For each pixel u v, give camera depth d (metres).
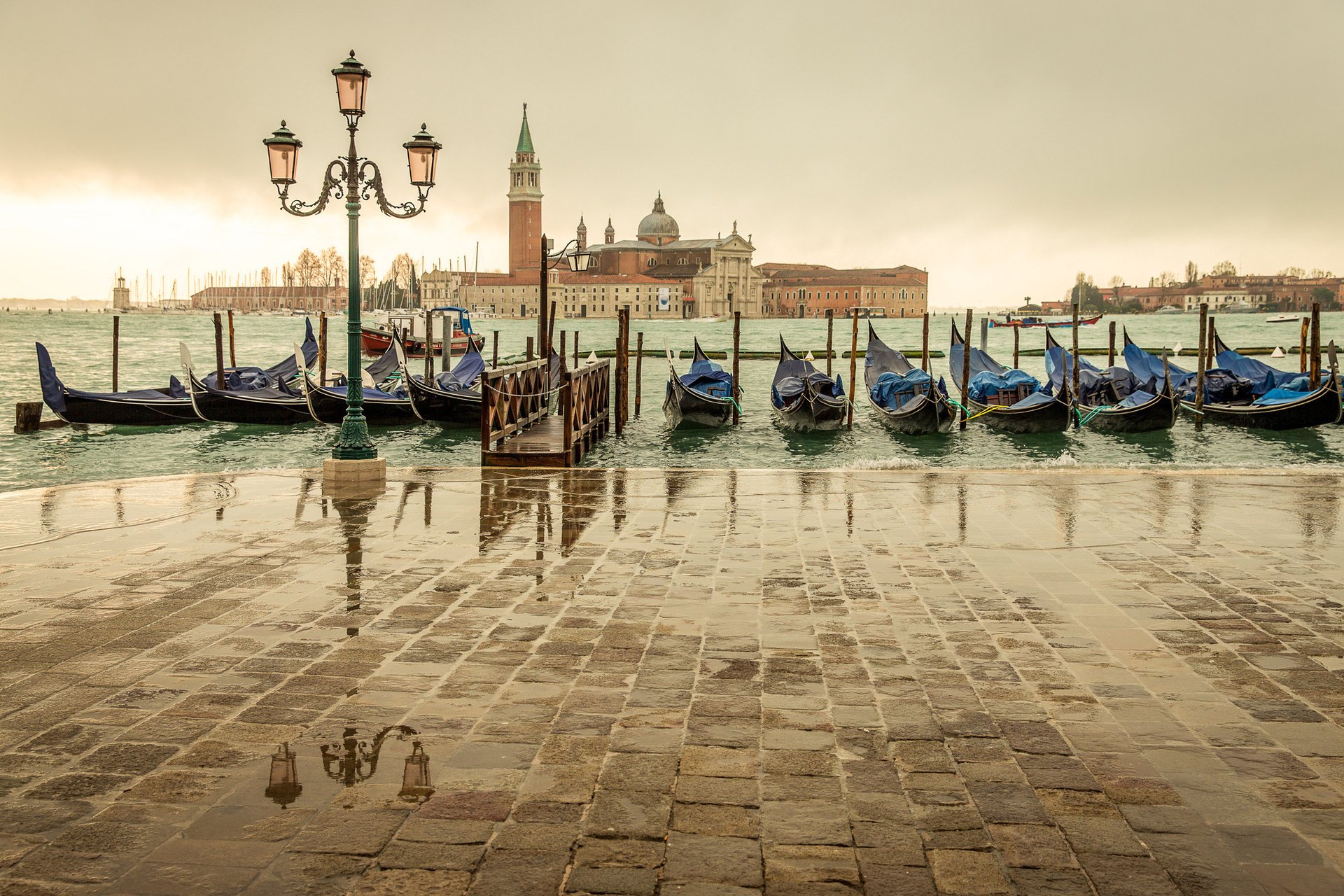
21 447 31.25
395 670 6.23
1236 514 11.80
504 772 4.75
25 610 7.52
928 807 4.42
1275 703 5.71
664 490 13.56
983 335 47.12
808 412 34.47
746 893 3.73
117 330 38.19
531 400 23.59
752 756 4.95
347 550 9.75
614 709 5.58
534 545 10.03
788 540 10.32
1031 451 31.58
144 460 29.44
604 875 3.85
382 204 14.49
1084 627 7.23
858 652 6.63
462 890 3.74
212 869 3.89
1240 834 4.20
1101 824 4.27
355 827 4.22
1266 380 38.03
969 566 9.20
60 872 3.87
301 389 39.28
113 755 4.93
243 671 6.19
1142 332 134.62
